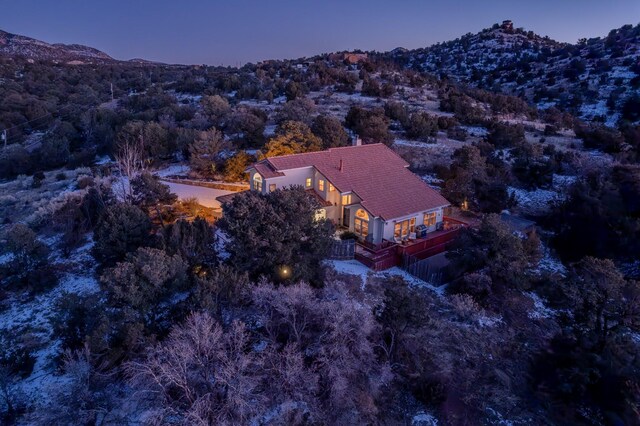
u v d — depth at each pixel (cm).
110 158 5553
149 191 3478
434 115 6962
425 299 2444
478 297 2448
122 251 2544
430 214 3284
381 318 2027
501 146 5553
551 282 2381
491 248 2495
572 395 1800
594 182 3609
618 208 3145
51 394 1745
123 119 6562
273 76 10756
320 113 6625
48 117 7306
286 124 4550
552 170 4359
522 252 2548
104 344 1762
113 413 1659
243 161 4459
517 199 4059
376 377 1877
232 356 1745
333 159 3381
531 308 2447
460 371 2002
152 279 1953
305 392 1719
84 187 4294
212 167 4575
